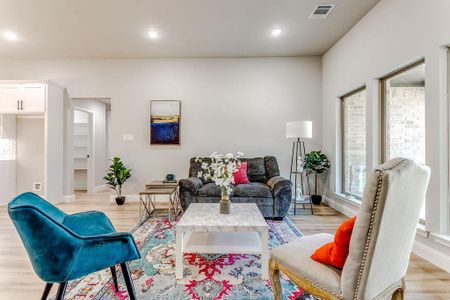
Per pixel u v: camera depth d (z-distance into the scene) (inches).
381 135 130.6
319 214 162.9
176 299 71.6
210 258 97.3
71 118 206.5
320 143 200.4
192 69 201.6
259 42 173.0
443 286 77.7
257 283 80.0
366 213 46.4
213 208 110.2
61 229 54.1
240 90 201.0
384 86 129.3
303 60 199.9
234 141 201.5
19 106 183.2
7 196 195.0
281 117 200.8
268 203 148.7
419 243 99.0
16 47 178.5
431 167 93.0
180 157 202.4
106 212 169.0
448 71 89.9
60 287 55.8
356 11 133.8
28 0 121.6
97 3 124.9
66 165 205.6
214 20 142.7
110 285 79.4
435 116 91.4
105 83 202.8
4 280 82.8
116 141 203.5
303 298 71.7
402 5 108.0
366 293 48.1
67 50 184.9
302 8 130.9
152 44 174.9
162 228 134.5
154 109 201.2
